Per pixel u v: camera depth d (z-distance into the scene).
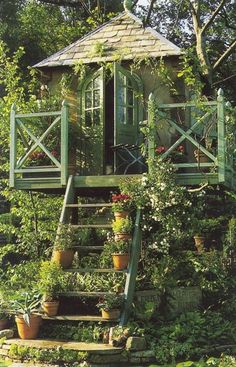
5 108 10.20
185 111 9.31
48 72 10.04
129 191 7.81
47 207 10.34
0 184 12.27
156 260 7.96
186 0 13.67
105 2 19.41
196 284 8.02
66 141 8.50
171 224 7.76
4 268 11.61
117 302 6.67
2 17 18.16
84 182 8.45
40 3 19.70
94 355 6.07
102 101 9.42
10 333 6.80
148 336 6.52
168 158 8.38
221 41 17.97
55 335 6.77
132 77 9.49
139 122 9.48
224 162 7.97
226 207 10.41
